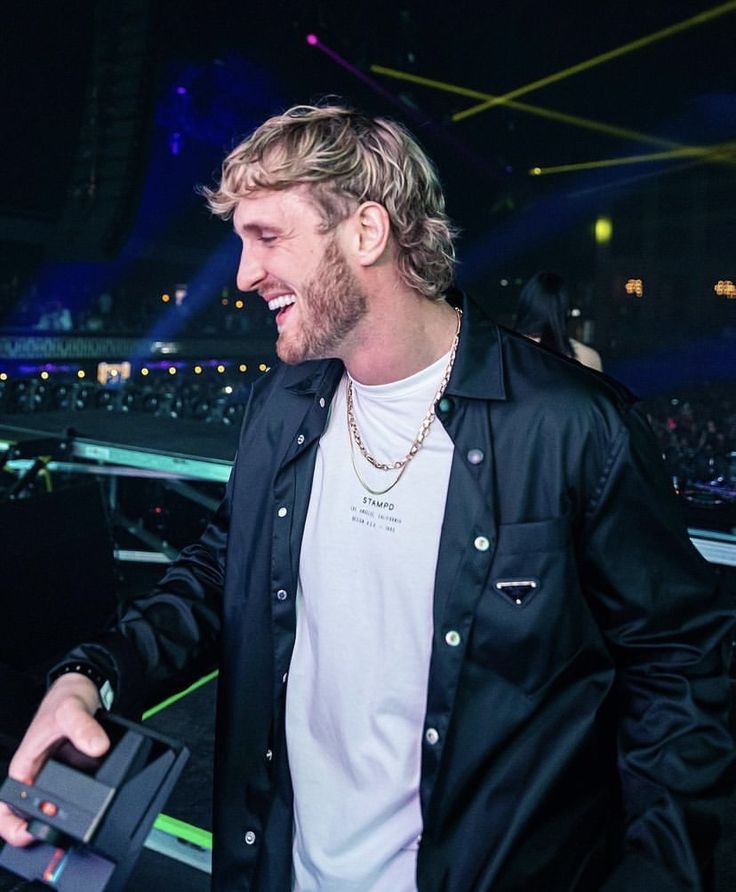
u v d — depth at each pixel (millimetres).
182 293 19375
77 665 877
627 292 27062
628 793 855
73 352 13180
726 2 14836
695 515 2443
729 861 1482
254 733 1027
